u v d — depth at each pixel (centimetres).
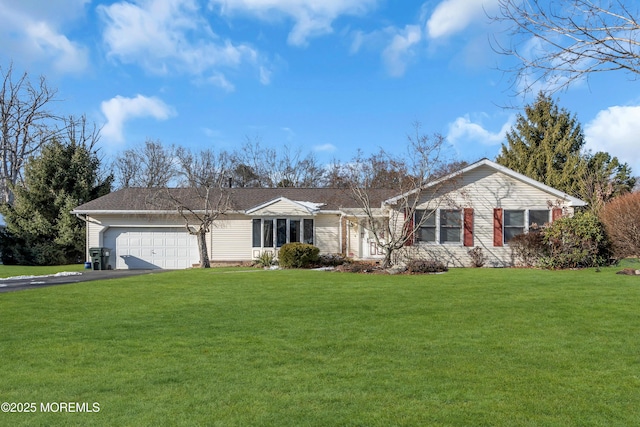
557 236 1919
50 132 3959
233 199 2650
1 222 3378
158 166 3609
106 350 722
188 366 641
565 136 3412
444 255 2178
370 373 607
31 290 1348
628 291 1198
